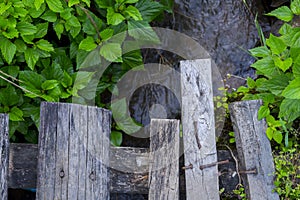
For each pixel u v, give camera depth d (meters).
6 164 2.40
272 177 2.54
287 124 2.75
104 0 2.89
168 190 2.45
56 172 2.39
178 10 3.47
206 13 3.48
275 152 2.70
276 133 2.60
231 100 3.09
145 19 3.04
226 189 2.61
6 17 2.65
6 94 2.76
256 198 2.52
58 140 2.41
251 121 2.59
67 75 2.80
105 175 2.45
